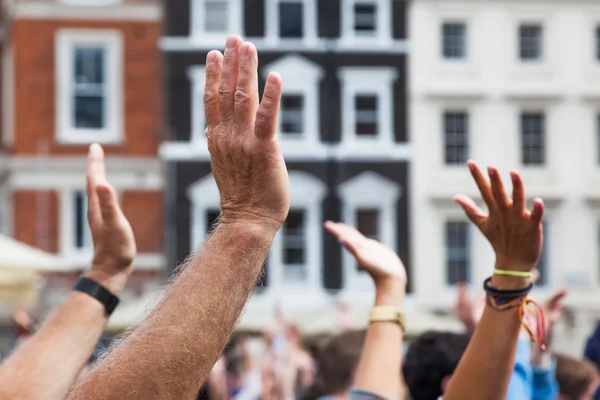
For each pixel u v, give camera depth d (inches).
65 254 1471.5
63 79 1489.9
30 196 1475.1
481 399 111.6
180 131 1509.6
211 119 84.2
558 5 1600.6
